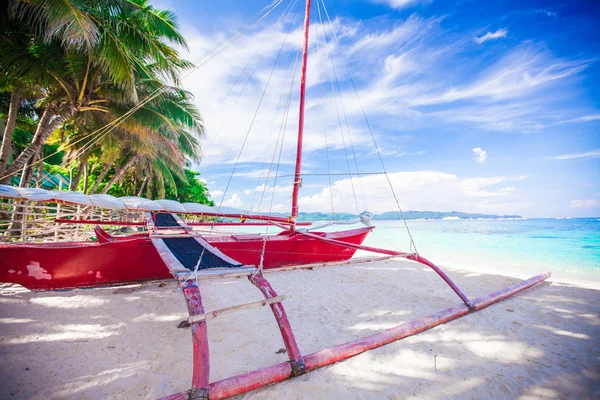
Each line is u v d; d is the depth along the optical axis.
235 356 3.13
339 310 4.78
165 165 18.75
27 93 10.62
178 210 5.86
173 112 12.73
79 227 10.16
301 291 6.00
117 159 17.70
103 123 12.30
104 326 3.94
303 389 2.42
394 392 2.45
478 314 4.25
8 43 7.99
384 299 5.43
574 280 8.00
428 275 7.75
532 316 4.24
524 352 3.18
